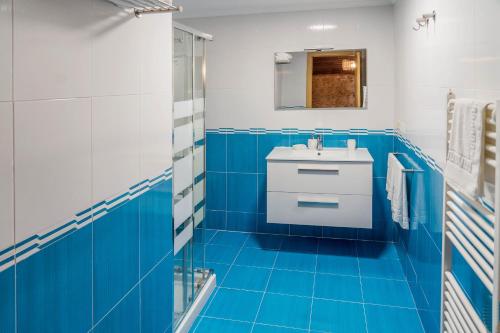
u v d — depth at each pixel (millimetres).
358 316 2885
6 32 1153
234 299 3123
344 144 4297
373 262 3814
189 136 2705
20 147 1217
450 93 2002
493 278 1265
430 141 2564
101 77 1608
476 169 1430
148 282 2094
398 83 3875
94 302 1626
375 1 4039
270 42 4324
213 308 2992
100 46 1598
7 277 1190
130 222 1880
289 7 4180
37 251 1305
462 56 1912
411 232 3252
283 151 4270
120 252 1805
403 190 3162
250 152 4520
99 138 1607
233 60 4426
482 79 1633
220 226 4711
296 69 4305
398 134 3924
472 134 1488
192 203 2824
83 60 1494
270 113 4414
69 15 1411
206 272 3381
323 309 2982
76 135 1469
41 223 1314
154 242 2143
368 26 4129
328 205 3861
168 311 2355
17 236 1219
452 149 1760
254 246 4219
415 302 3049
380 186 4293
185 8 4211
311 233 4500
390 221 4309
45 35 1303
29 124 1249
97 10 1569
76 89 1459
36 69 1270
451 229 1874
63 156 1405
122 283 1836
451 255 1992
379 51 4137
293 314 2916
